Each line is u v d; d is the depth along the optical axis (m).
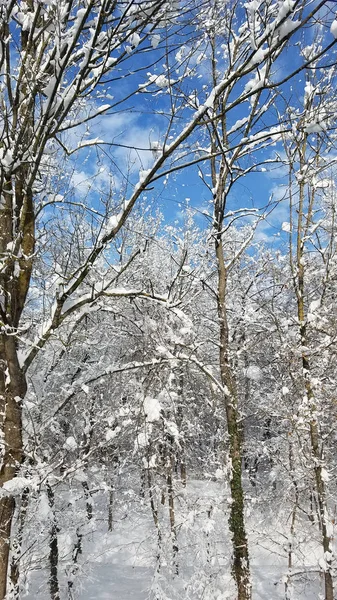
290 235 8.26
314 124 3.21
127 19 3.34
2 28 3.21
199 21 3.66
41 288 6.68
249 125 6.26
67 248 5.16
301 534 10.12
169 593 10.69
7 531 3.60
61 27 2.91
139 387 6.39
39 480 4.34
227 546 9.76
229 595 8.55
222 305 7.70
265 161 5.97
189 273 5.93
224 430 10.45
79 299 4.34
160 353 5.81
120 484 11.86
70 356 9.26
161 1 3.18
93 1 2.82
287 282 8.69
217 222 7.64
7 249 3.85
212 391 7.22
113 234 3.96
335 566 7.45
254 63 2.87
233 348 8.42
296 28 2.62
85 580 11.38
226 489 10.52
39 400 7.77
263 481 14.11
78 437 8.96
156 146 3.90
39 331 4.22
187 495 10.73
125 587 11.32
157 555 10.61
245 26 5.84
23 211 3.80
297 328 8.68
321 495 7.55
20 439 3.90
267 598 10.42
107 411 8.23
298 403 8.37
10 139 3.76
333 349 7.77
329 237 8.48
